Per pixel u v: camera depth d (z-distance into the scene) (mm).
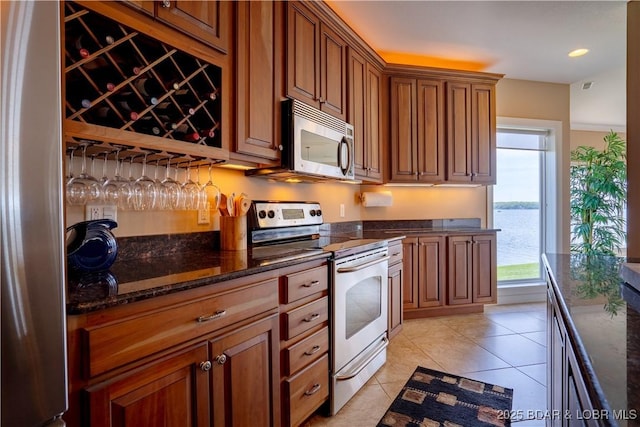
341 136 2428
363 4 2463
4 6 626
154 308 1001
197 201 1662
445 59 3379
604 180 4492
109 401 895
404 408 1862
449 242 3334
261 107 1816
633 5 2441
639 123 2434
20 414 665
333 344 1837
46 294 701
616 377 529
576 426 791
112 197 1345
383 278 2432
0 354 633
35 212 679
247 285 1311
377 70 3117
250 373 1317
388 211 3707
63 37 875
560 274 1373
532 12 2557
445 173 3373
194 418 1103
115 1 1148
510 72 3643
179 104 1482
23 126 654
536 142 3963
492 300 3439
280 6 1978
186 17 1394
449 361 2422
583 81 3877
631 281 1147
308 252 1787
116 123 1223
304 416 1623
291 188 2652
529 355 2512
